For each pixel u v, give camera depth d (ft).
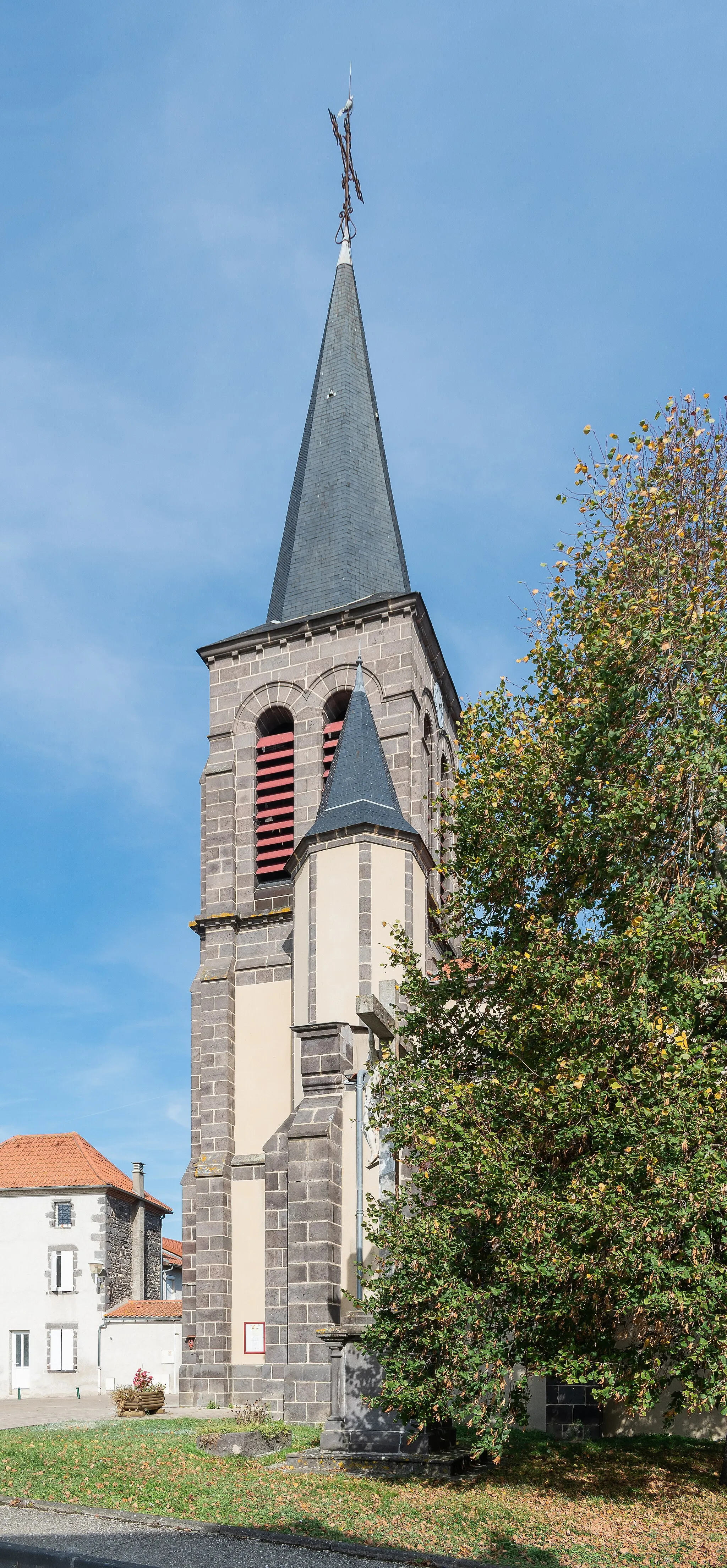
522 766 54.80
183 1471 46.47
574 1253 41.88
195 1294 84.58
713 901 47.11
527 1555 38.37
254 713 100.37
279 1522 39.81
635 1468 51.67
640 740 50.57
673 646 49.90
